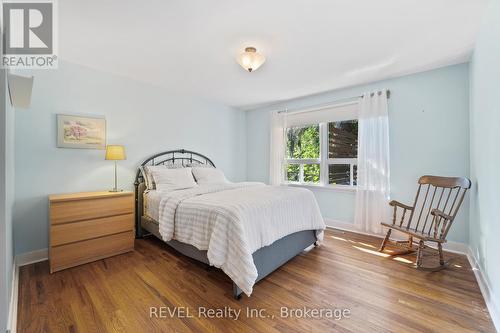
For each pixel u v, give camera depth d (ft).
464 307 5.40
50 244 7.02
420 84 9.43
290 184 13.78
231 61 8.55
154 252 8.71
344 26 6.30
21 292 5.96
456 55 7.98
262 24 6.22
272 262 6.93
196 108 13.28
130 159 10.52
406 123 9.78
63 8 5.50
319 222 9.07
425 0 5.31
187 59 8.39
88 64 8.89
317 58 8.22
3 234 3.81
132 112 10.54
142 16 5.89
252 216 6.37
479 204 6.72
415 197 9.45
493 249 5.28
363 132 10.66
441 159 8.99
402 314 5.16
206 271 7.20
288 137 14.23
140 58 8.34
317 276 6.90
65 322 4.87
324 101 12.35
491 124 5.43
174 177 10.03
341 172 12.01
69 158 8.74
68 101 8.70
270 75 9.87
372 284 6.43
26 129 7.78
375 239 10.18
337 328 4.74
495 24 5.08
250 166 16.20
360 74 9.71
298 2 5.35
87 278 6.71
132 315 5.11
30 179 7.86
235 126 15.69
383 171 10.11
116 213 8.40
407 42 7.14
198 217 6.72
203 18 5.97
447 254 8.42
